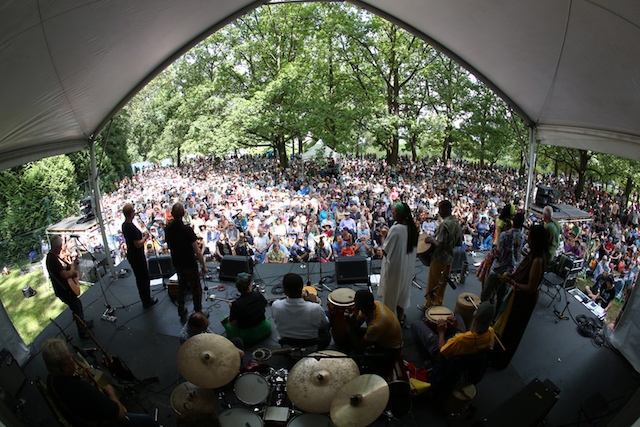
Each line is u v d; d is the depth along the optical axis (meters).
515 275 4.13
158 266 6.50
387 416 3.59
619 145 5.14
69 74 4.57
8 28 3.25
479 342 3.36
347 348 4.41
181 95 28.70
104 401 2.91
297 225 10.57
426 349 4.11
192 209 14.22
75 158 22.81
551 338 4.95
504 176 26.52
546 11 4.11
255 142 26.69
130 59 5.27
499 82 6.23
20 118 4.62
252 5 5.83
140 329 5.18
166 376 4.28
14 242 13.05
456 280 6.30
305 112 20.45
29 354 4.73
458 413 3.63
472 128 25.25
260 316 4.54
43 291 11.51
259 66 23.75
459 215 13.70
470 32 5.38
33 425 3.66
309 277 6.44
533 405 3.17
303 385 3.18
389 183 20.47
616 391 4.04
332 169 24.58
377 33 22.72
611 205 19.58
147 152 35.25
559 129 6.11
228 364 3.41
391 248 4.47
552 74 5.05
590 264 11.48
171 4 4.60
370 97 23.53
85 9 3.73
